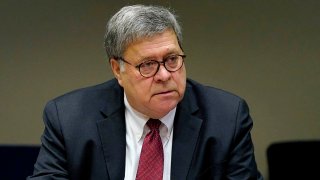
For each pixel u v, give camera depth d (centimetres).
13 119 481
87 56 466
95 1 456
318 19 450
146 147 254
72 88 471
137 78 225
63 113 265
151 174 250
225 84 462
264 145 471
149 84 224
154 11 223
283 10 451
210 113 261
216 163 251
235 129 256
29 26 466
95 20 459
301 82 461
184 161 252
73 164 255
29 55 470
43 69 471
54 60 469
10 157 458
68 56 468
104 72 467
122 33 221
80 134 258
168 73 221
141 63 221
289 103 465
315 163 440
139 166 251
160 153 253
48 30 465
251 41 456
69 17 461
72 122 261
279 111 466
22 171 456
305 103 464
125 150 257
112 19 231
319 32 452
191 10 453
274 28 454
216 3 451
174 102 229
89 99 270
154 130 256
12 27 467
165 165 254
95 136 258
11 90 477
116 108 263
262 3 450
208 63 460
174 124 259
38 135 481
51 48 468
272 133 470
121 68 232
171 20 223
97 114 264
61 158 258
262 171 473
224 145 252
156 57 219
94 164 255
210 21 454
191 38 457
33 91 475
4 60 473
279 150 441
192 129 258
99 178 253
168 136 258
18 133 483
